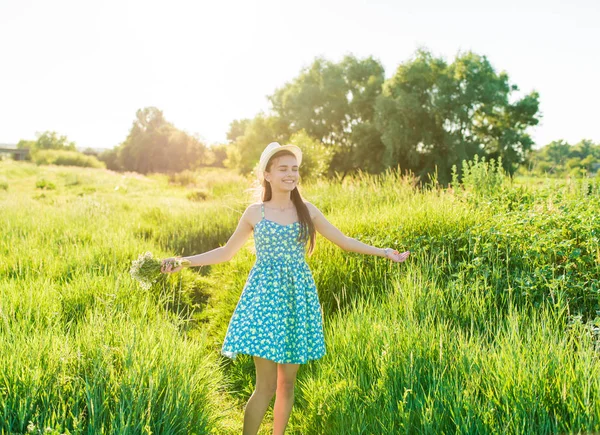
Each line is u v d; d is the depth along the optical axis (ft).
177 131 268.62
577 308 13.64
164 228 33.06
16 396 9.05
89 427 8.51
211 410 10.80
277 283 9.80
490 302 13.85
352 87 136.67
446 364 10.55
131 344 10.81
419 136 101.65
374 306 14.64
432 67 103.30
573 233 16.37
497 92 98.43
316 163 65.10
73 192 69.26
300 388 12.12
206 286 22.15
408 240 18.47
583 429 8.21
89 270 18.97
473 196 24.90
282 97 142.51
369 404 10.12
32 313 13.83
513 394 9.07
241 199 43.42
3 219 30.27
